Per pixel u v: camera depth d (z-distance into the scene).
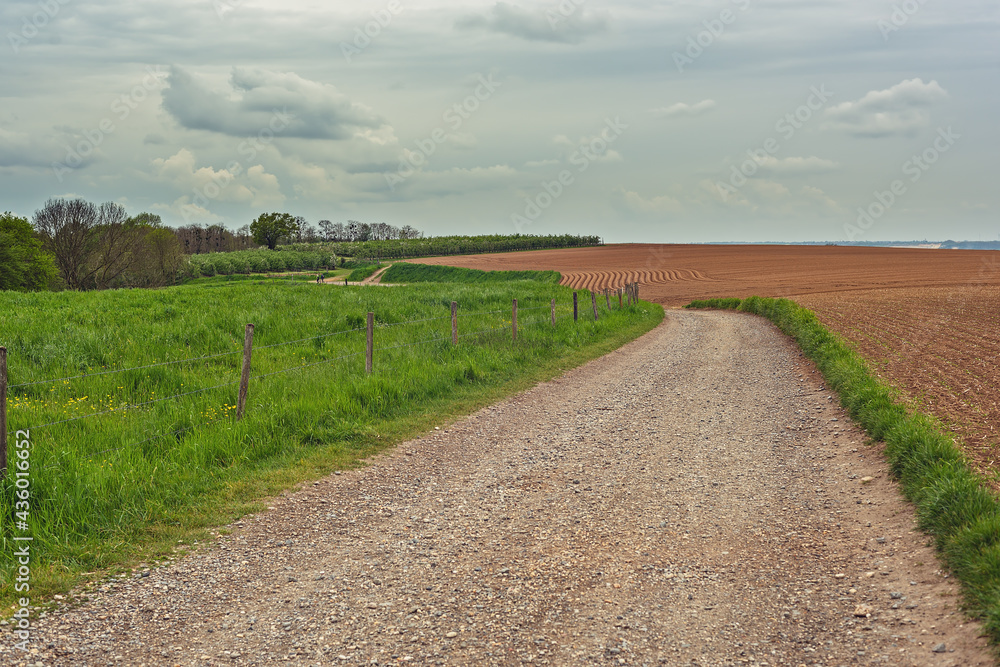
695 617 4.50
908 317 27.81
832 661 3.96
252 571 5.19
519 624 4.39
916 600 4.61
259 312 17.20
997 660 3.76
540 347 17.47
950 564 4.93
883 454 7.99
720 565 5.36
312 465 7.90
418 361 13.45
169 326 14.54
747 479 7.70
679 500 7.00
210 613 4.51
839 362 13.68
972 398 10.81
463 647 4.08
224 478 7.25
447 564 5.37
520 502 6.93
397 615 4.50
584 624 4.39
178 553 5.50
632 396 12.80
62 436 7.45
